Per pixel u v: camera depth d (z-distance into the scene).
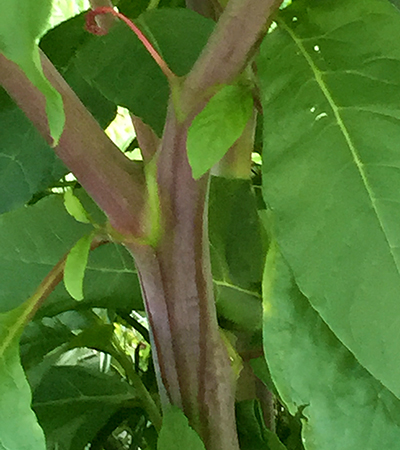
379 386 0.25
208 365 0.29
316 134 0.20
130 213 0.25
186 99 0.23
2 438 0.24
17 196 0.33
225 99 0.20
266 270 0.25
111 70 0.29
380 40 0.20
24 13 0.11
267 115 0.20
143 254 0.27
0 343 0.25
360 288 0.19
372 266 0.19
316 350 0.25
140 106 0.29
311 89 0.20
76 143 0.24
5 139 0.32
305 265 0.19
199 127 0.20
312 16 0.21
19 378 0.25
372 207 0.19
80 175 0.25
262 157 0.20
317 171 0.20
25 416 0.24
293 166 0.20
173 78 0.23
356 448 0.25
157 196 0.25
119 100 0.29
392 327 0.19
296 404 0.25
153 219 0.25
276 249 0.25
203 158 0.20
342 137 0.20
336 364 0.25
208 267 0.28
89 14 0.23
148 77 0.29
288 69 0.21
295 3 0.22
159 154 0.25
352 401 0.25
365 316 0.19
